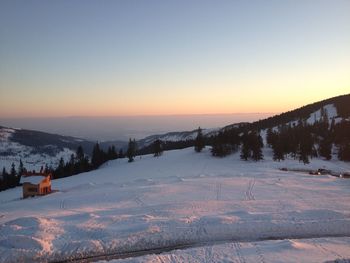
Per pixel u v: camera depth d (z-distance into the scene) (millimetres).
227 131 117688
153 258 23719
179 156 118188
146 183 63500
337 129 120438
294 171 81188
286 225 29453
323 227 29344
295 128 125750
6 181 101125
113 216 33750
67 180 94250
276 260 23375
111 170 107625
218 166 94938
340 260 21891
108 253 25438
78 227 29484
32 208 47469
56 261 24172
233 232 28531
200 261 23359
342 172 78812
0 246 25516
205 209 36438
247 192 50656
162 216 33719
